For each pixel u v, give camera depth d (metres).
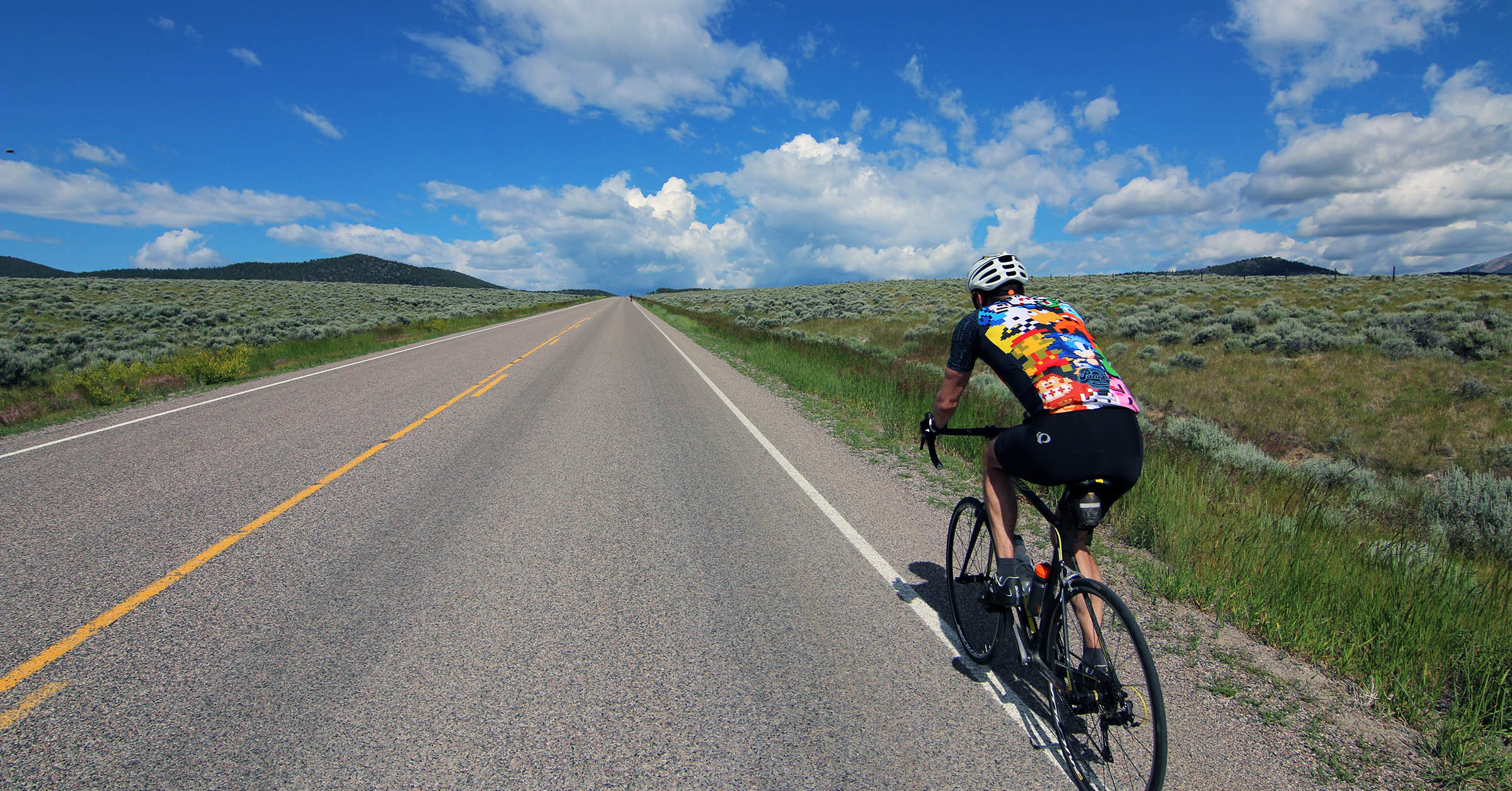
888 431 8.44
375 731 2.58
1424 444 9.77
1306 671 3.16
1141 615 3.70
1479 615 3.62
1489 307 23.25
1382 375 13.61
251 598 3.71
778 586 3.96
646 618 3.54
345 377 13.80
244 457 7.05
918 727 2.67
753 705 2.79
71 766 2.37
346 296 65.81
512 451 7.39
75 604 3.63
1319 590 3.85
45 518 5.07
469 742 2.52
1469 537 5.84
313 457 7.04
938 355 18.48
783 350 18.75
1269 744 2.62
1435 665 3.13
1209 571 4.09
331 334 27.16
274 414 9.53
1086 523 2.50
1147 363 16.91
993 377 14.03
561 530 4.88
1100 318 25.72
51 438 8.08
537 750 2.48
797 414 9.91
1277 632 3.42
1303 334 16.95
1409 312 20.45
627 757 2.46
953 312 31.69
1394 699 2.91
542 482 6.18
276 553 4.39
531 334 27.70
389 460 6.95
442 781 2.32
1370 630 3.41
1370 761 2.53
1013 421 8.60
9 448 7.56
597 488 5.99
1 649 3.16
